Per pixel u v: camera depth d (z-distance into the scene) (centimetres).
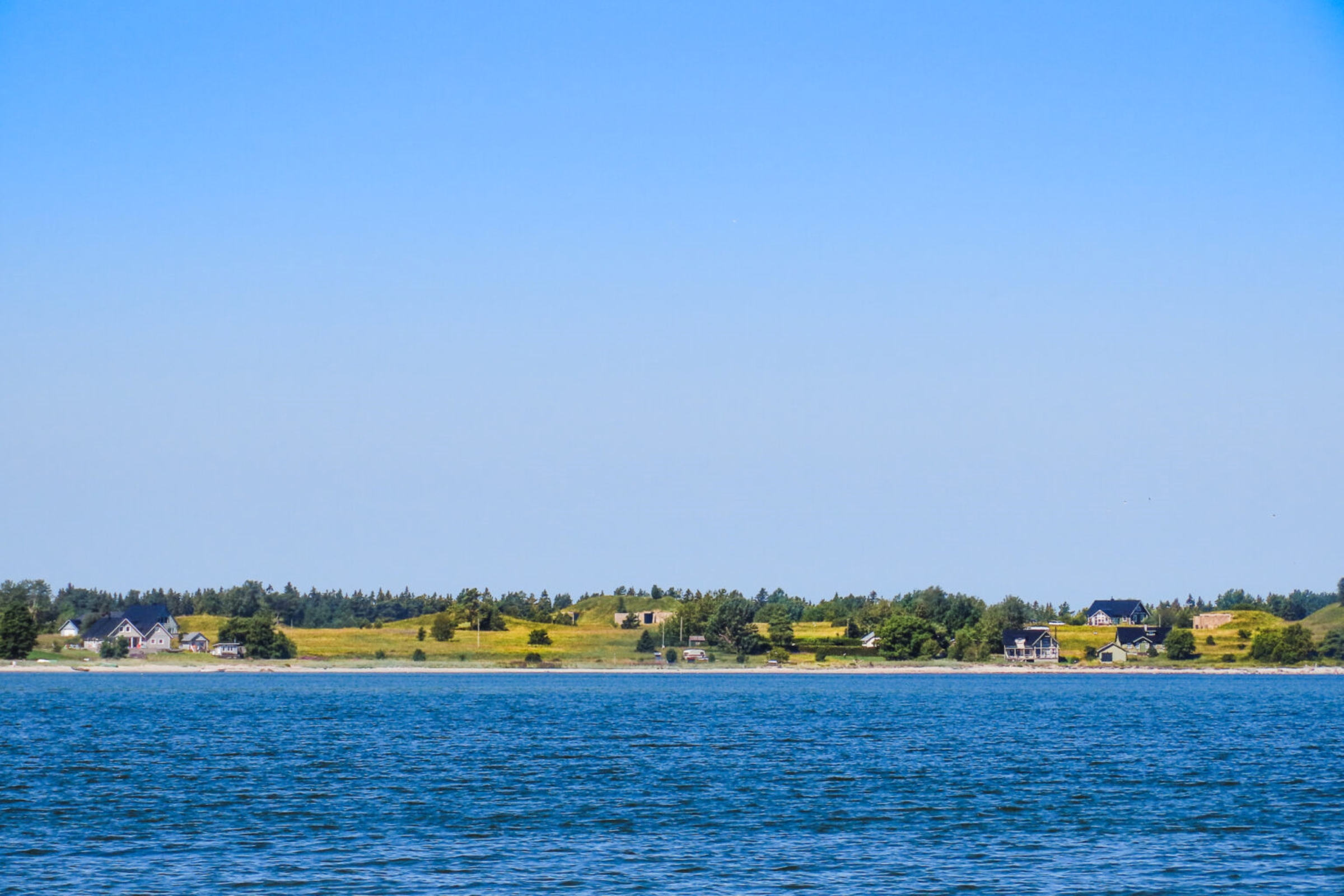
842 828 13875
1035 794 16562
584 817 14512
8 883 10956
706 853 12381
